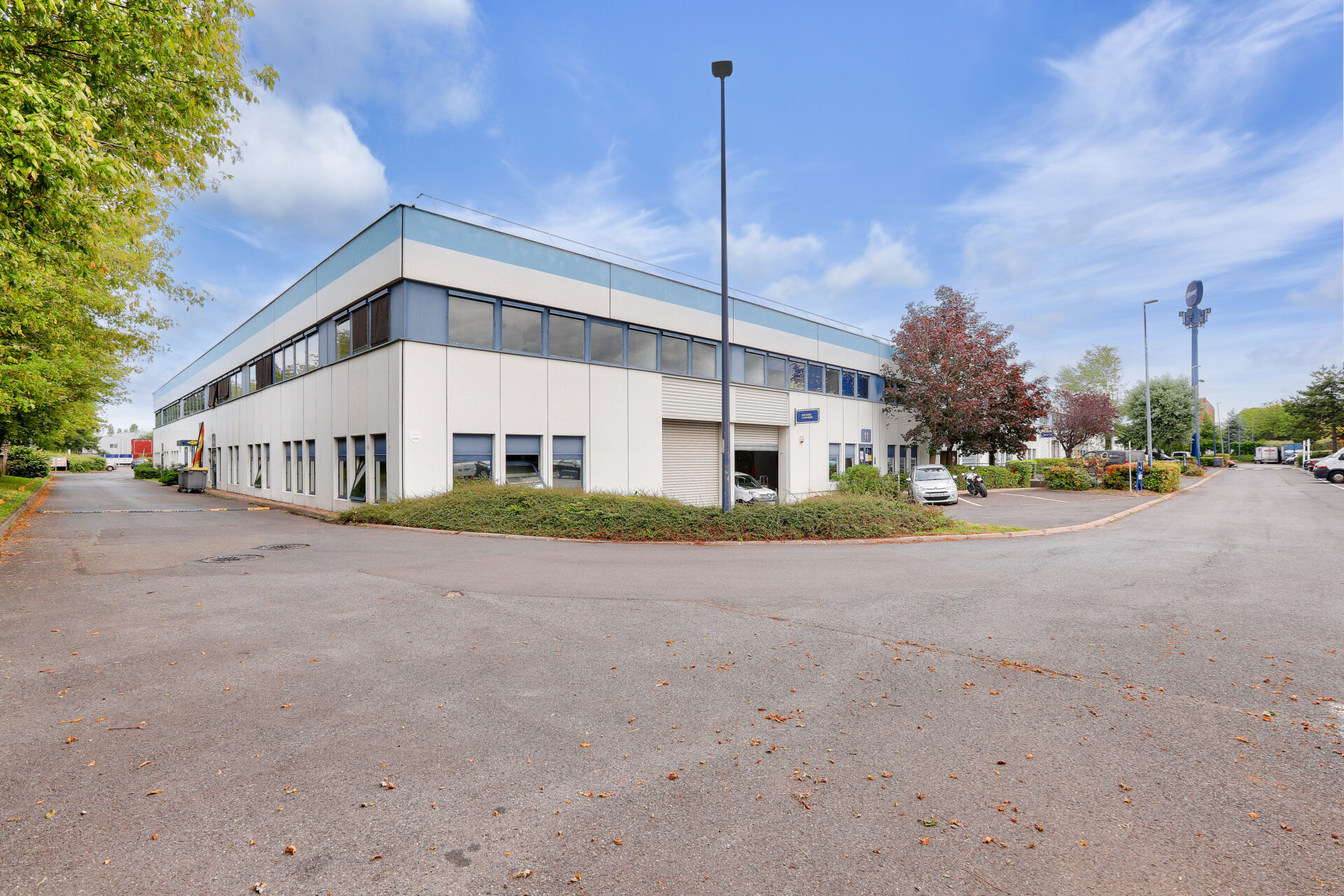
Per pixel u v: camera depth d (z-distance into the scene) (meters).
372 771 3.50
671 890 2.56
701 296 23.50
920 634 6.20
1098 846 2.85
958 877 2.64
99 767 3.51
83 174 6.67
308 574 9.15
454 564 10.06
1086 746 3.85
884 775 3.50
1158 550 11.60
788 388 27.52
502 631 6.23
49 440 29.78
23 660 5.28
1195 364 57.56
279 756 3.66
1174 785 3.38
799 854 2.80
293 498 23.30
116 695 4.55
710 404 23.81
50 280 11.64
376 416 17.19
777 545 12.51
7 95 5.95
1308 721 4.19
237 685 4.76
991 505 22.20
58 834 2.89
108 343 20.59
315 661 5.32
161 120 8.59
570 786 3.36
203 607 7.14
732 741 3.91
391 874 2.64
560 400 18.95
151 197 9.09
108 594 7.78
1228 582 8.55
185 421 44.75
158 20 7.61
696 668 5.20
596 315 19.95
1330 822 3.04
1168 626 6.45
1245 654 5.53
